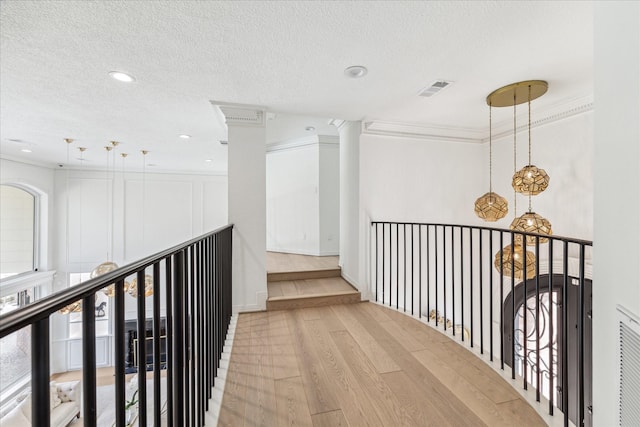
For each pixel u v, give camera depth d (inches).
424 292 151.3
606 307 40.5
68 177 249.8
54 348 232.7
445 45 71.2
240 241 114.1
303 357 80.7
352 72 85.0
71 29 62.7
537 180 92.0
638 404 33.9
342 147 160.6
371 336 94.2
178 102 106.2
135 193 270.7
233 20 60.8
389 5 57.1
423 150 149.2
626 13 36.6
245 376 71.8
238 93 99.1
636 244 35.8
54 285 242.8
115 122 129.5
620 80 37.7
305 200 209.9
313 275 157.8
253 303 116.3
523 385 67.3
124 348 31.9
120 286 31.2
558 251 121.0
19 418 138.6
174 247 46.2
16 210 221.1
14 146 174.9
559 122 120.0
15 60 75.3
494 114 125.3
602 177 40.9
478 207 108.8
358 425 55.9
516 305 142.8
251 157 114.4
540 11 59.1
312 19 61.0
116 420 30.1
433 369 74.7
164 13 58.4
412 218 147.5
